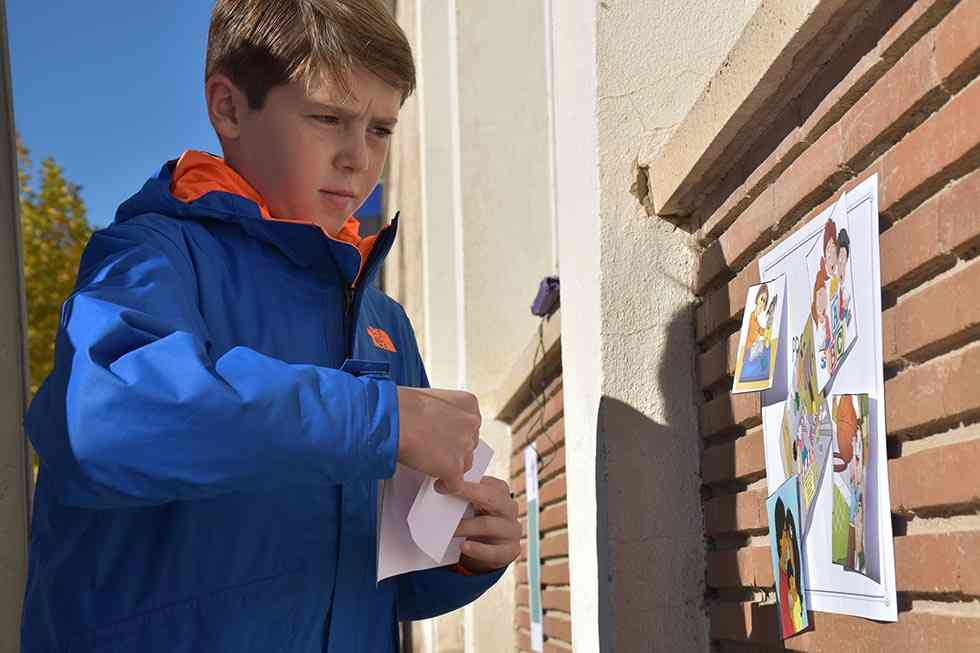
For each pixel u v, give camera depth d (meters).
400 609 1.70
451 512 1.41
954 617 1.21
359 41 1.42
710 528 2.09
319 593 1.39
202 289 1.39
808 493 1.60
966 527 1.22
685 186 2.05
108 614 1.30
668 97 2.21
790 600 1.67
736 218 1.98
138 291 1.26
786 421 1.69
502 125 4.89
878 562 1.38
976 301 1.16
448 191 5.83
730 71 1.76
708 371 2.08
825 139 1.55
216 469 1.13
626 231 2.18
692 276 2.18
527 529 4.47
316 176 1.47
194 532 1.32
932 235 1.25
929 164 1.25
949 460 1.22
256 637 1.33
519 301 4.86
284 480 1.17
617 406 2.13
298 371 1.20
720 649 2.09
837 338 1.50
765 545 1.83
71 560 1.32
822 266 1.55
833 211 1.51
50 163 11.00
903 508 1.33
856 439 1.44
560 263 2.55
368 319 1.71
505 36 4.93
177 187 1.49
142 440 1.12
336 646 1.40
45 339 10.66
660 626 2.08
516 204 4.88
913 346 1.30
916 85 1.29
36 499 1.35
